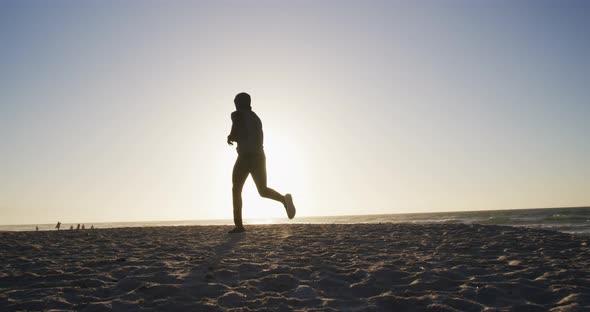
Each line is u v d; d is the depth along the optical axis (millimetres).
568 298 2578
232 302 2652
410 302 2615
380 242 5773
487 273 3447
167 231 8703
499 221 42469
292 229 8562
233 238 6590
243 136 7203
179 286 3000
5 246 5664
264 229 8688
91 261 4129
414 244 5477
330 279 3264
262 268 3750
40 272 3613
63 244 6020
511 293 2771
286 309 2498
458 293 2799
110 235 7754
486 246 5070
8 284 3191
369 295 2873
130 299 2697
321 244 5578
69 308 2525
